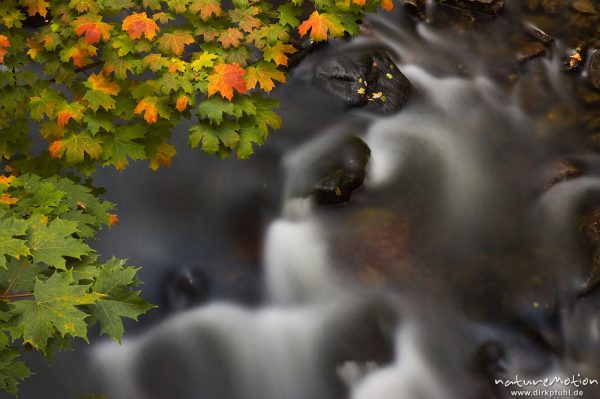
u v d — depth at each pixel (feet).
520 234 17.90
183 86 12.84
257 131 13.39
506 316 15.80
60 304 8.51
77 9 13.60
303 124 20.65
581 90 22.80
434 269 16.84
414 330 15.61
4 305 8.85
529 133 21.30
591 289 16.20
